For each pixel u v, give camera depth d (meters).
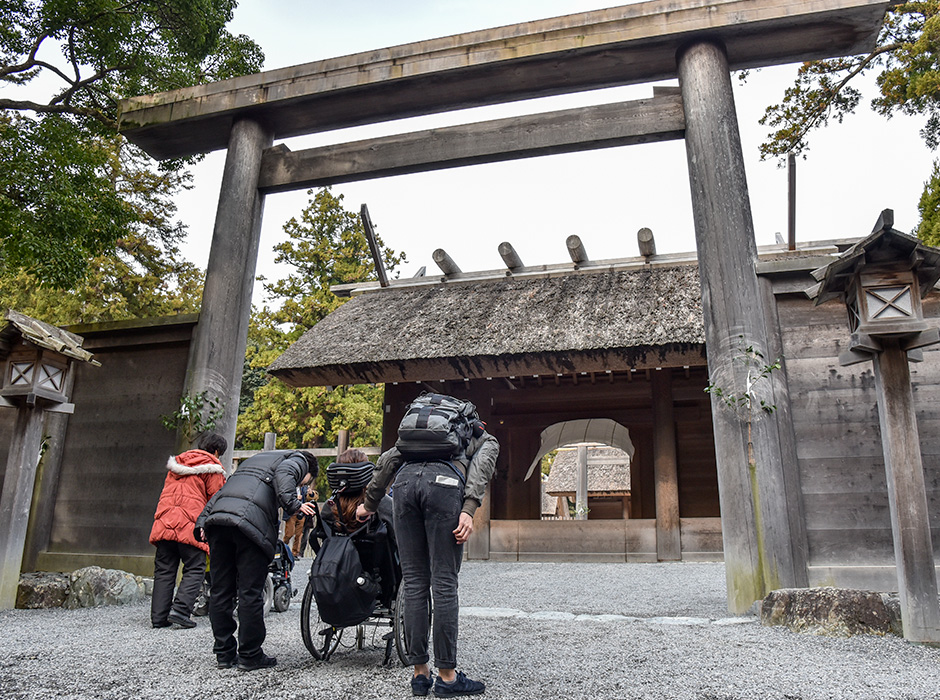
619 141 5.97
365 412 21.77
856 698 2.50
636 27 5.89
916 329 3.67
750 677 2.80
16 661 3.24
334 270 24.14
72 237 8.68
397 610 3.14
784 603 4.02
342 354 9.89
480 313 10.22
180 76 10.39
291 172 6.72
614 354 8.68
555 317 9.58
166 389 6.38
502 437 12.73
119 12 9.67
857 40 5.75
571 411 12.29
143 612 4.88
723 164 5.41
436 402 2.89
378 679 2.89
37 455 5.26
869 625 3.74
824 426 4.96
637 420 11.85
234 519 3.06
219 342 6.16
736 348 4.96
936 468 4.66
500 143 6.26
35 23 9.52
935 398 4.79
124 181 20.69
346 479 3.25
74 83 10.32
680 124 5.79
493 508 12.29
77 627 4.26
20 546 5.14
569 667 3.00
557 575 7.83
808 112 14.16
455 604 2.61
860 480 4.80
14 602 5.03
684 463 11.32
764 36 5.77
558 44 6.09
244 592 3.10
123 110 7.15
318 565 3.02
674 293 9.46
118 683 2.81
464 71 6.37
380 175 6.58
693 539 9.89
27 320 5.17
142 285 22.39
